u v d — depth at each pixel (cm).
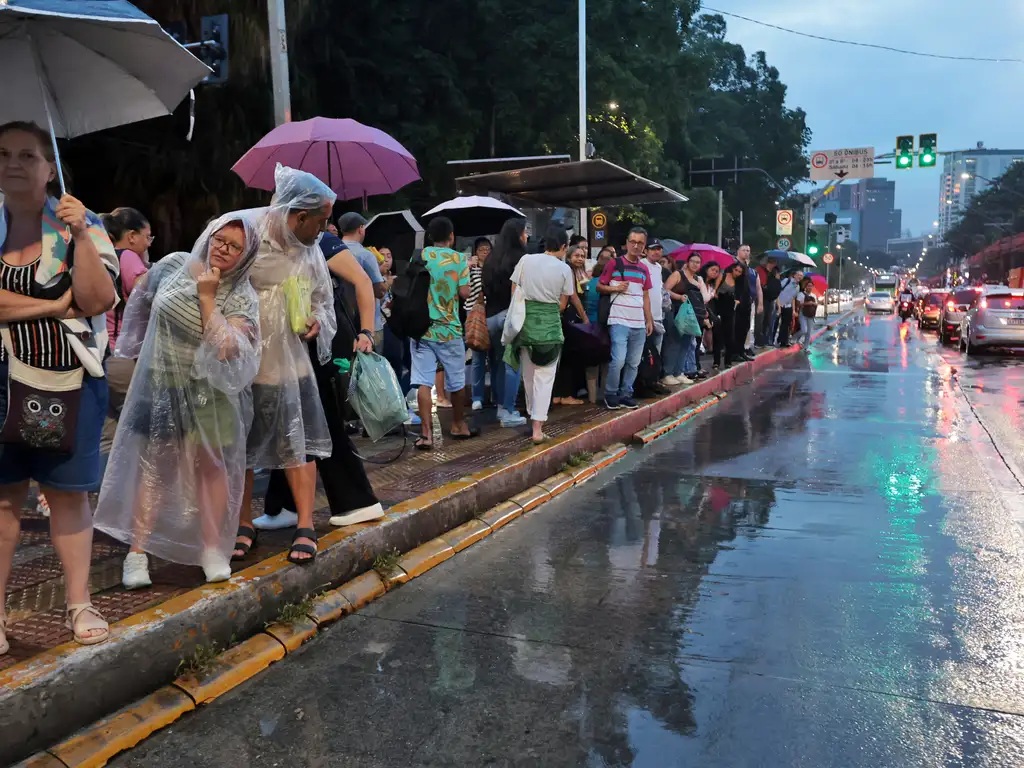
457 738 296
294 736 298
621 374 929
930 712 316
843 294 8775
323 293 397
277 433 384
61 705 282
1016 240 6444
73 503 304
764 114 5962
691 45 5231
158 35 314
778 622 399
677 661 357
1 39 297
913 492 650
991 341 1880
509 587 446
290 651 365
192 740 296
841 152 3728
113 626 314
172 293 351
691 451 817
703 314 1160
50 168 287
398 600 428
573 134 2488
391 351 820
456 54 2270
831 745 293
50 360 285
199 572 380
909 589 443
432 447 677
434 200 2214
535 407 693
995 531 548
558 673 345
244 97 1388
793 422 988
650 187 1174
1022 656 364
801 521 571
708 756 286
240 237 348
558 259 688
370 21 1991
